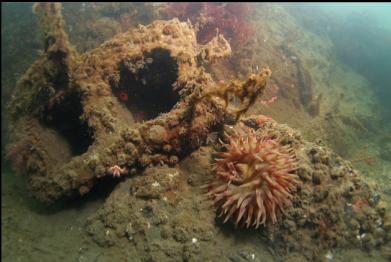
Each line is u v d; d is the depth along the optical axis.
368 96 1.56
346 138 1.19
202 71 0.78
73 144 0.91
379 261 0.68
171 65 0.84
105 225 0.67
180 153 0.74
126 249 0.64
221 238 0.64
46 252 0.68
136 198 0.69
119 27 1.48
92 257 0.64
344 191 0.69
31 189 0.81
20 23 1.70
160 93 0.94
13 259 0.68
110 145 0.71
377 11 2.61
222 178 0.66
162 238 0.63
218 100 0.75
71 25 1.54
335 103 1.36
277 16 1.90
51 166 0.83
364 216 0.69
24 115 0.86
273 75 1.28
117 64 0.84
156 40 0.84
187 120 0.71
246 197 0.61
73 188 0.72
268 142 0.67
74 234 0.70
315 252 0.65
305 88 1.32
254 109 1.08
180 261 0.61
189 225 0.64
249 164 0.64
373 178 1.03
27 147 0.83
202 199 0.67
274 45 1.48
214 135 0.76
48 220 0.78
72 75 0.81
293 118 1.16
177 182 0.71
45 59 0.82
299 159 0.69
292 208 0.65
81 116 0.80
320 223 0.65
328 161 0.70
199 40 1.29
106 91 0.82
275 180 0.61
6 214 0.85
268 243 0.64
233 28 1.33
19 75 1.41
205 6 1.42
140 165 0.72
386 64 1.76
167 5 1.56
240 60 1.25
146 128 0.71
